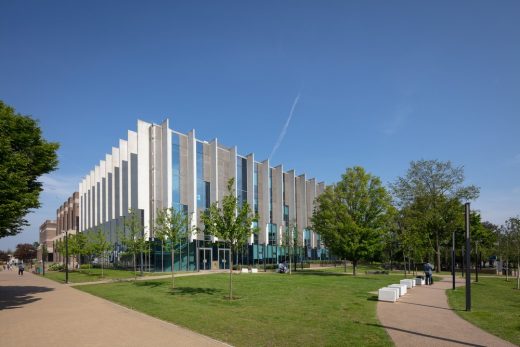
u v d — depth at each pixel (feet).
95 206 199.00
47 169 76.02
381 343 30.78
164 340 32.83
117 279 108.27
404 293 68.13
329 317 42.52
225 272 134.41
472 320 41.45
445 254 196.24
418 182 162.81
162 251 139.03
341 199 123.65
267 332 35.04
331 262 237.45
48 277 136.36
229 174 166.71
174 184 141.79
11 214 58.65
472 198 158.92
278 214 196.65
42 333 37.37
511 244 93.56
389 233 130.62
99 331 37.47
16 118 71.31
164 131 141.38
